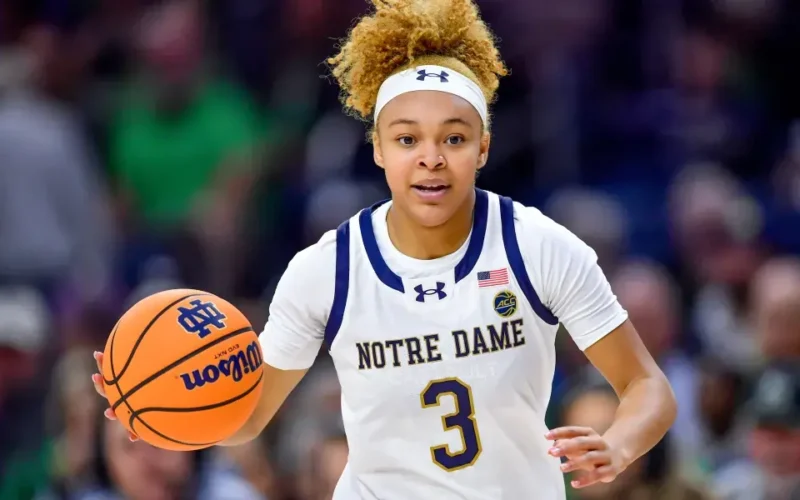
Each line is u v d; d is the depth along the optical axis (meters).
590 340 12.88
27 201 26.42
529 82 30.17
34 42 29.17
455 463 12.79
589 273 12.84
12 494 21.97
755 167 31.19
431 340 12.77
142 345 12.45
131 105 29.66
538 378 12.91
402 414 12.83
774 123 31.94
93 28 30.94
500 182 29.53
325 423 19.53
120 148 29.47
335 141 29.47
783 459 19.84
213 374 12.38
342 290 12.98
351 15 30.78
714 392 23.05
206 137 29.12
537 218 13.02
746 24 33.03
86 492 18.89
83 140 29.58
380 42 12.95
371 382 12.90
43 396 23.19
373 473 13.06
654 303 23.41
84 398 19.31
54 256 26.56
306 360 13.52
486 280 12.80
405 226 12.91
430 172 12.41
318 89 30.30
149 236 28.67
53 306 26.12
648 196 29.52
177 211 28.98
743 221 28.34
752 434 20.31
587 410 18.12
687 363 23.69
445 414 12.77
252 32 31.11
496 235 12.94
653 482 17.94
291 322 13.25
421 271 12.88
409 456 12.86
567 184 29.61
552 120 29.95
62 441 20.38
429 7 12.98
